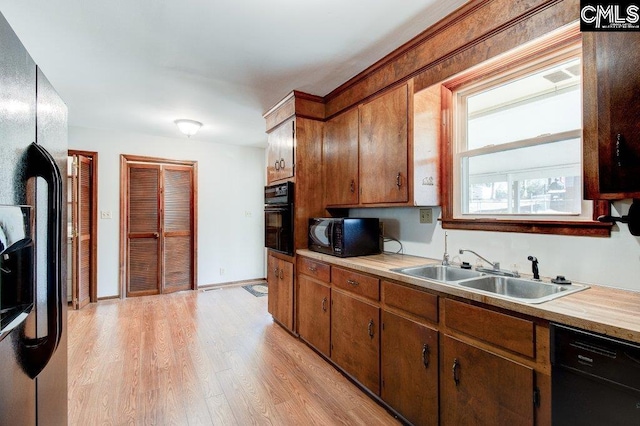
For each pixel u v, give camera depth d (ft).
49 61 7.73
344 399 6.69
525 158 6.20
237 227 17.01
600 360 3.34
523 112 6.23
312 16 5.99
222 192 16.55
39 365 3.35
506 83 6.44
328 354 8.10
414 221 8.18
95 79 8.75
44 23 6.16
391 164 7.48
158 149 14.90
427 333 5.36
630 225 4.33
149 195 14.67
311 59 7.69
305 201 9.93
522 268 5.96
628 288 4.67
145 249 14.58
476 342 4.62
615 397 3.24
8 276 2.93
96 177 13.55
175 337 9.83
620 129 3.69
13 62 2.91
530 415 3.96
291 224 9.80
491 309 4.43
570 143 5.54
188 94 9.86
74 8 5.70
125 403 6.46
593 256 5.05
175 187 15.30
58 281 3.58
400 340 5.90
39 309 3.39
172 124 13.01
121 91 9.59
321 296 8.42
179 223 15.39
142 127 13.48
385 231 9.02
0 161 2.66
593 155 4.03
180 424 5.86
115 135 13.97
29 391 3.26
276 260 11.02
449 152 7.34
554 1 4.67
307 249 9.78
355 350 7.07
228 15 5.95
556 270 5.49
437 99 7.28
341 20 6.14
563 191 5.64
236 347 9.16
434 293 5.27
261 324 11.03
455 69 6.06
